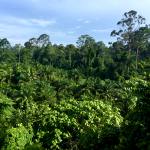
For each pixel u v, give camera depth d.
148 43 124.50
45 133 19.11
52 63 117.94
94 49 113.38
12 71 82.88
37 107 34.38
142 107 10.09
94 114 19.56
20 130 23.28
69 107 20.02
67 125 19.11
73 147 18.12
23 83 72.50
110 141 10.55
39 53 123.94
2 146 23.38
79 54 114.81
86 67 105.56
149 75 11.11
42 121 19.73
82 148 11.07
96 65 104.25
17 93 62.75
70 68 113.31
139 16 122.88
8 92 63.62
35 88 68.88
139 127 9.53
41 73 85.56
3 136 23.81
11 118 34.78
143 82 10.84
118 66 94.94
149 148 8.49
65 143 18.92
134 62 95.88
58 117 19.48
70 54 117.38
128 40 124.00
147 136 9.02
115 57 103.75
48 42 147.62
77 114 19.66
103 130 10.87
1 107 40.56
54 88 74.00
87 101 20.48
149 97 10.30
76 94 66.00
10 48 139.62
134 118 9.86
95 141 10.72
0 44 137.00
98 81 74.69
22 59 119.19
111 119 19.62
